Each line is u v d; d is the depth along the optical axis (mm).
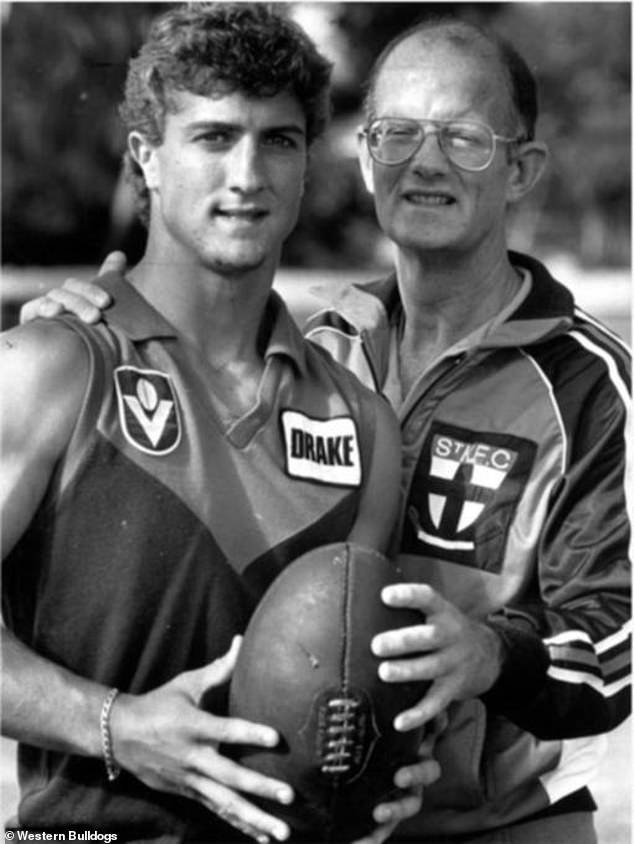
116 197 12711
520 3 14414
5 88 12281
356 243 14008
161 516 2740
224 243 2791
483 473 3186
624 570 3111
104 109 12430
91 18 12070
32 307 2902
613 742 5059
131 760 2672
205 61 2764
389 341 3441
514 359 3262
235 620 2770
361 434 2975
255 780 2600
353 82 12930
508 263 3387
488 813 3172
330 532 2865
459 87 3223
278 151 2836
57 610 2771
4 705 2697
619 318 9852
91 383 2748
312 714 2562
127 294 2891
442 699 2666
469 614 3152
